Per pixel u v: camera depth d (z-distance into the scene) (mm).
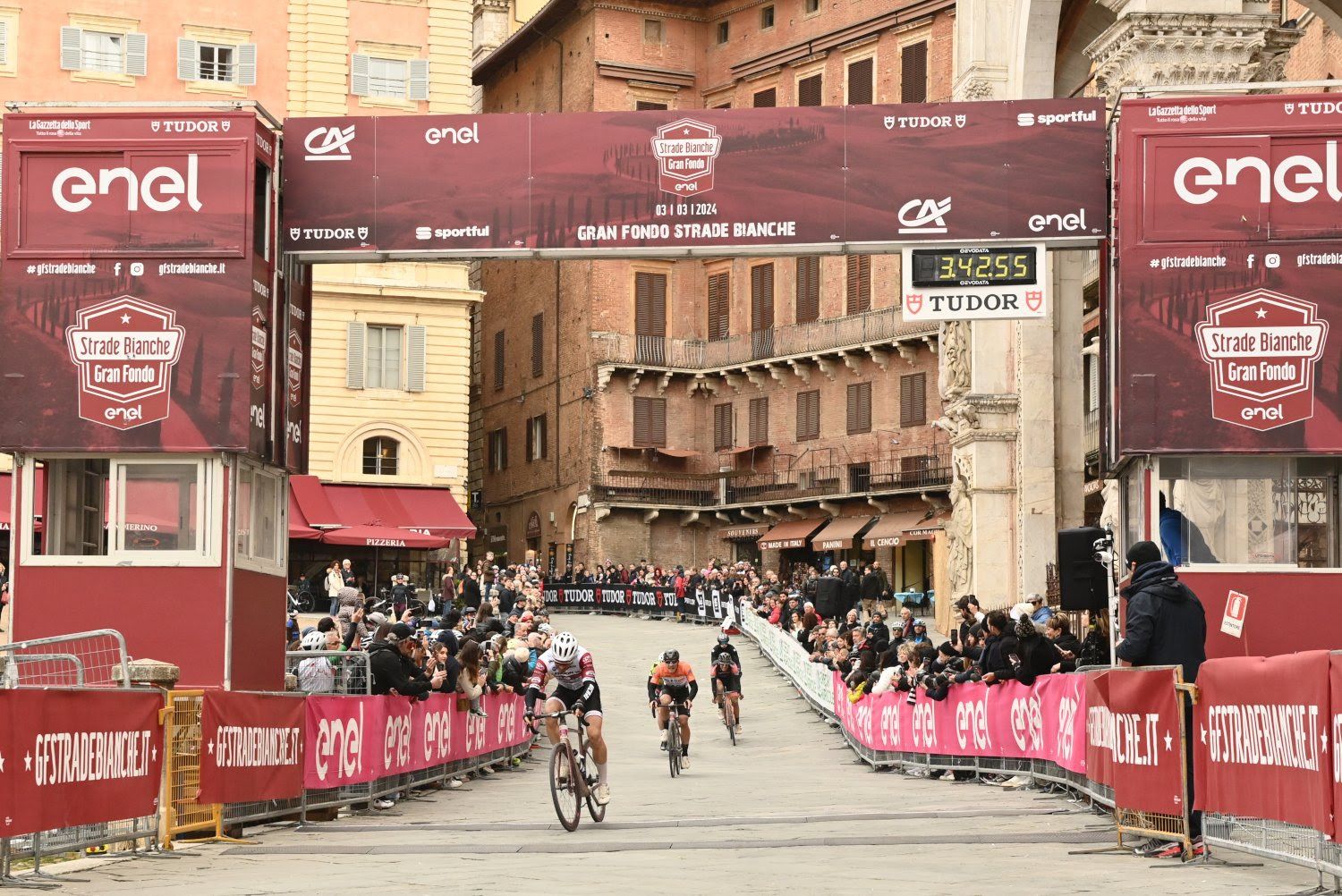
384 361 57281
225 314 19656
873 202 20797
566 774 16578
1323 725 10398
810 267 71500
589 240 20922
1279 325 18875
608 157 20969
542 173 20969
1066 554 20047
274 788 16516
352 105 55906
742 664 48750
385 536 53719
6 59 52031
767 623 49562
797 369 71000
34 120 19922
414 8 56781
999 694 21984
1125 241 19219
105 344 19703
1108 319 20469
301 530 52625
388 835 16234
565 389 75250
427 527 55406
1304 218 19000
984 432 42062
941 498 64438
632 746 33688
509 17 85125
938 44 66000
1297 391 18766
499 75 83312
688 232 20891
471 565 79938
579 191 20953
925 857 13125
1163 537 19016
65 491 20156
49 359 19703
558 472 75562
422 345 57469
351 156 21062
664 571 67688
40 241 19828
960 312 20719
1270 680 11172
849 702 30828
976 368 42438
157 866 13359
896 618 57312
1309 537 18969
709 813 18922
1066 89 42094
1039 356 41375
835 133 20844
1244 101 19219
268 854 14336
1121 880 11406
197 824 14961
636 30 74438
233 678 19625
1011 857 13062
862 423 68875
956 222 20688
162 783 14453
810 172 20828
